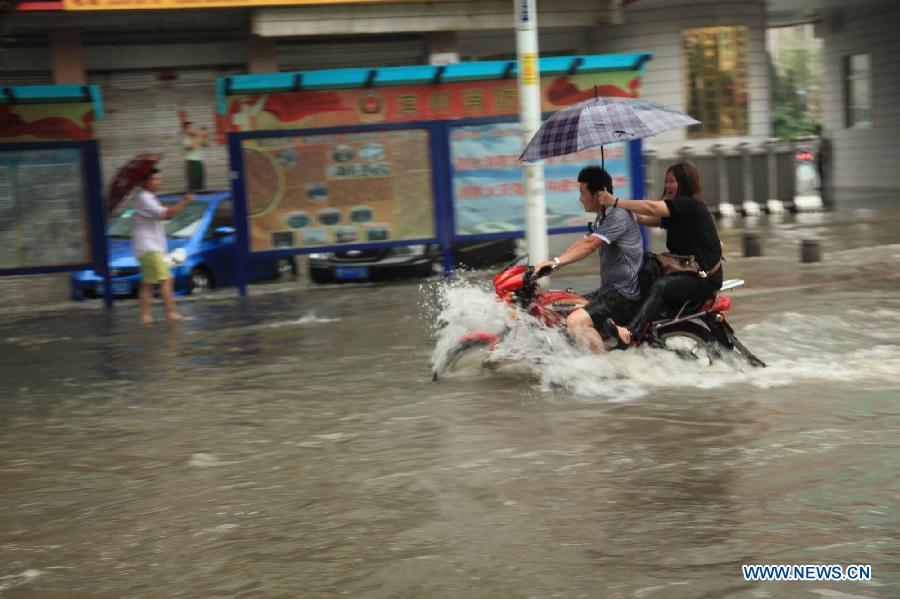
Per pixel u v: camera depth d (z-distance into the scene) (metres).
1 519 5.64
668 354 8.30
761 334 9.77
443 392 8.23
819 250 15.03
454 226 15.31
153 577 4.68
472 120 15.17
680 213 8.13
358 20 22.12
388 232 15.23
